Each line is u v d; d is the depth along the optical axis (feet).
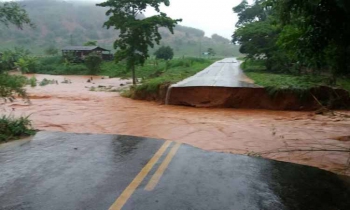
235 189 14.76
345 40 25.84
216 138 26.91
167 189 14.49
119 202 13.03
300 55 28.30
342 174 17.78
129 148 21.62
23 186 14.58
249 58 96.48
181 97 51.55
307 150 21.91
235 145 24.63
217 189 14.67
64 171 16.65
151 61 183.62
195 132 29.30
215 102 49.49
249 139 26.73
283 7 25.40
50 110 43.57
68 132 26.94
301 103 46.83
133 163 18.24
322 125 33.78
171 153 20.66
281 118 39.17
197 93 50.42
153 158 19.34
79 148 21.35
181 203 13.08
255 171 17.53
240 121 36.19
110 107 48.34
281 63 81.71
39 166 17.43
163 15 89.25
